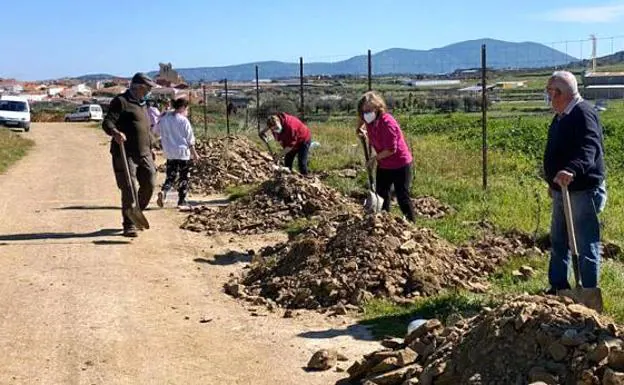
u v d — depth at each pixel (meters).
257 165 16.89
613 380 4.19
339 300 7.23
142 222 10.75
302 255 8.07
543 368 4.44
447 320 6.01
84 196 15.02
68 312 7.17
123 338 6.47
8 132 34.41
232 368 5.79
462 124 30.14
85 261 9.20
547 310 4.73
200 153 17.67
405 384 4.95
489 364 4.65
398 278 7.38
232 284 7.97
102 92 105.69
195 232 11.12
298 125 14.01
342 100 39.00
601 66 52.25
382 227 7.93
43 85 126.94
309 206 11.55
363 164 17.03
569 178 6.20
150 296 7.75
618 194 13.69
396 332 6.41
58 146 29.67
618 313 6.41
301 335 6.51
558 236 6.67
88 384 5.48
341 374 5.60
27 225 11.59
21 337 6.46
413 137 25.12
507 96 44.31
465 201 12.65
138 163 11.08
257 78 24.52
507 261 8.45
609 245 9.14
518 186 14.02
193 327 6.78
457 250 8.33
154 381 5.54
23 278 8.39
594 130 6.38
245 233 10.95
